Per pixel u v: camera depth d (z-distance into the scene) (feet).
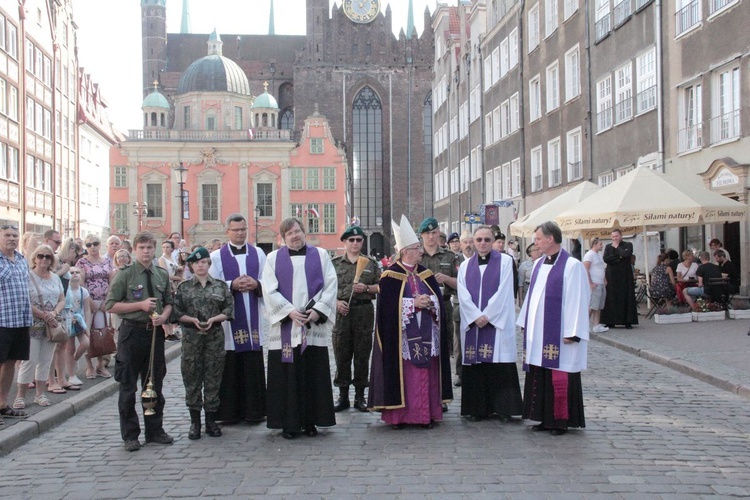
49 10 152.87
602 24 93.20
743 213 56.95
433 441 25.79
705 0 69.62
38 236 39.52
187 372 27.14
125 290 26.23
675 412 29.40
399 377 27.73
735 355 40.75
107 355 42.32
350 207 309.42
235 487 20.80
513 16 129.08
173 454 24.79
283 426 26.53
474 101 161.58
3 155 122.52
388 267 28.68
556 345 26.37
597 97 95.61
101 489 20.98
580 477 21.07
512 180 131.85
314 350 27.09
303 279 27.17
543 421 26.61
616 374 38.50
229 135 228.02
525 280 69.46
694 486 20.12
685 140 74.28
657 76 78.48
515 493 19.71
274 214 220.64
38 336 31.12
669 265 64.90
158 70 334.44
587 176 98.37
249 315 29.60
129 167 218.79
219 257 30.22
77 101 178.09
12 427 27.35
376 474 21.76
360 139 314.14
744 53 63.72
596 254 55.26
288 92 340.39
